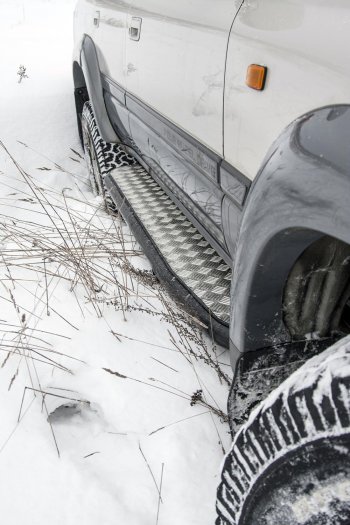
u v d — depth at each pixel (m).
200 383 2.06
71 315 2.41
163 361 2.16
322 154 1.12
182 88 2.00
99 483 1.69
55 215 3.53
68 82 5.48
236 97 1.57
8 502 1.62
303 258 1.37
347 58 1.13
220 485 1.31
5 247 3.07
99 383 2.04
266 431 1.16
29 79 5.57
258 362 1.52
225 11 1.65
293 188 1.18
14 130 4.54
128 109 2.91
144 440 1.84
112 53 3.04
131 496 1.67
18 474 1.70
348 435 1.01
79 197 3.90
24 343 2.17
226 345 2.01
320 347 1.53
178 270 2.33
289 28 1.32
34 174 4.16
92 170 3.96
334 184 1.07
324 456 1.06
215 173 1.82
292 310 1.47
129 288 2.65
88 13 3.57
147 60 2.42
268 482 1.17
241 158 1.60
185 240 2.57
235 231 1.80
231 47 1.58
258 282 1.39
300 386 1.09
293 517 1.15
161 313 2.32
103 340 2.25
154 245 2.54
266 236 1.29
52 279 2.63
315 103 1.22
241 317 1.47
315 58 1.22
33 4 10.45
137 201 3.01
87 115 3.79
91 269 2.67
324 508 1.09
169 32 2.11
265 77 1.41
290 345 1.51
